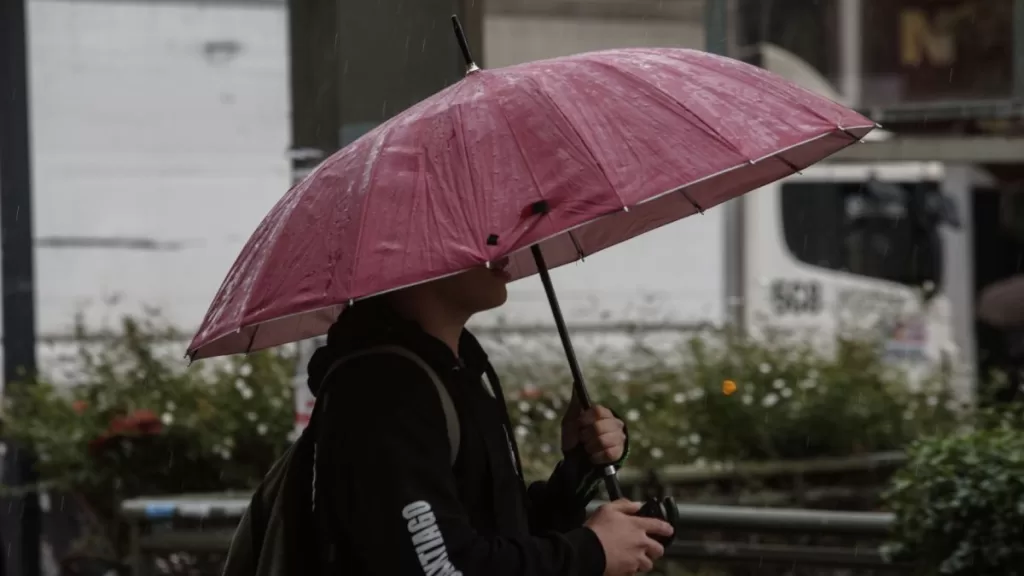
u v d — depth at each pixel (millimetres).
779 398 9305
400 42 7543
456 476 3252
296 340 3961
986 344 14148
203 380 9602
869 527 6059
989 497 5477
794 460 9141
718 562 7043
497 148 3189
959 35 9852
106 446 8922
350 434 3145
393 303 3443
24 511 9406
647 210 4195
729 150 3193
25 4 10133
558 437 8805
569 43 12391
